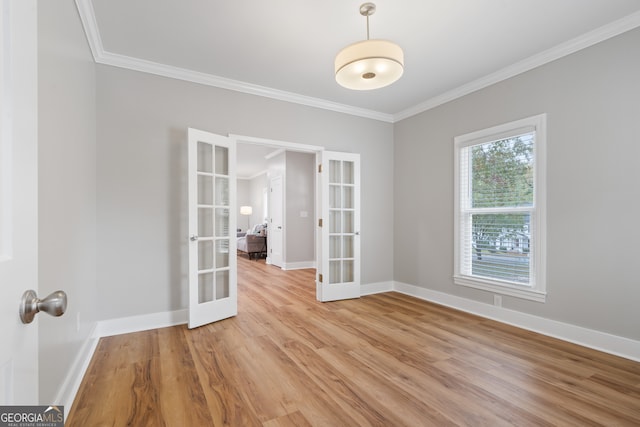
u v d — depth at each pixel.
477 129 3.47
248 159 8.12
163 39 2.66
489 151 3.41
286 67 3.17
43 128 1.41
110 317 2.83
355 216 4.26
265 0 2.18
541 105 2.89
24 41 0.65
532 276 2.98
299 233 6.73
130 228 2.93
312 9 2.28
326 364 2.26
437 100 3.91
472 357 2.38
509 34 2.60
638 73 2.33
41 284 1.36
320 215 4.09
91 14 2.30
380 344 2.63
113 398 1.83
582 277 2.61
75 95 2.03
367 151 4.45
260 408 1.74
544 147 2.86
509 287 3.13
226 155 3.43
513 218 3.16
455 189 3.72
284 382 2.02
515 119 3.10
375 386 1.97
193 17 2.37
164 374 2.11
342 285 4.11
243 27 2.50
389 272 4.63
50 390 1.47
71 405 1.76
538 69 2.93
